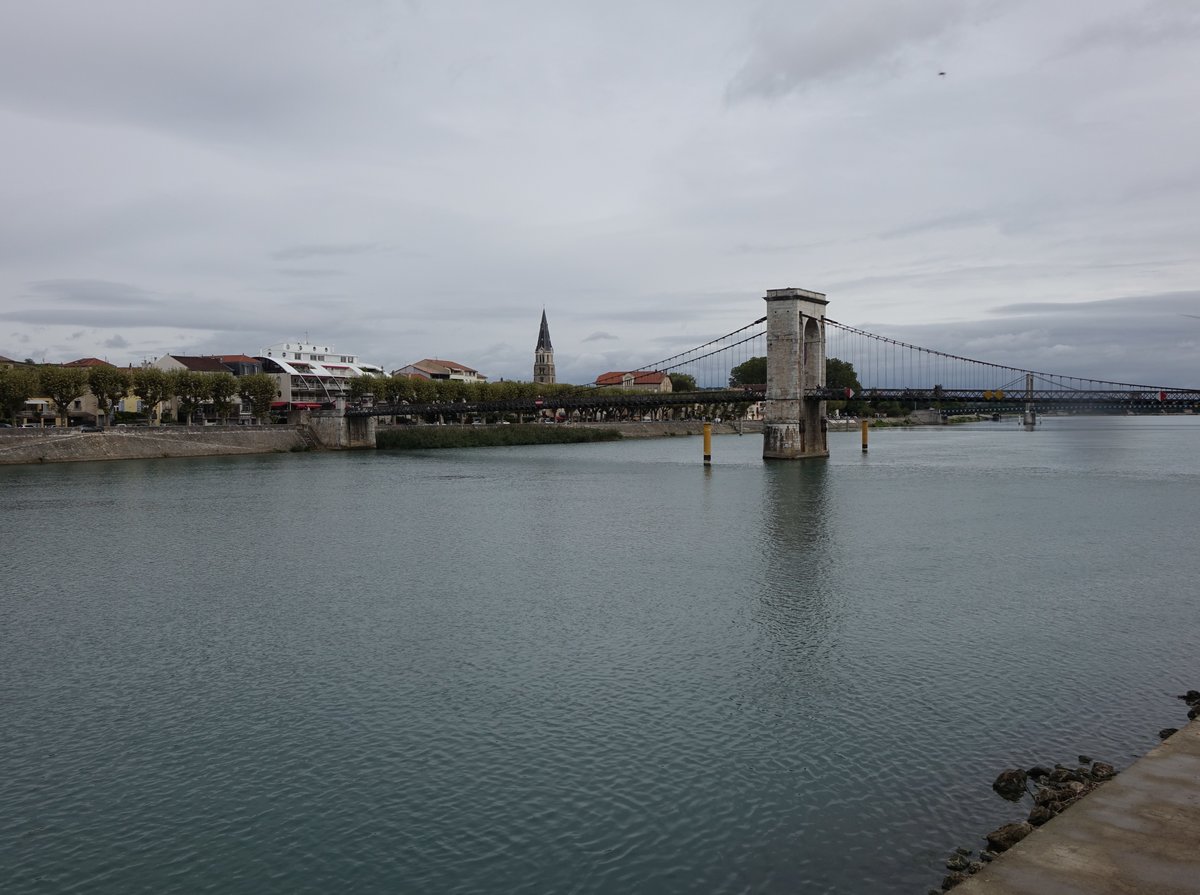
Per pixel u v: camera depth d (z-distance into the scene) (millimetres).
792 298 121625
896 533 58375
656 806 21094
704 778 22391
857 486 89312
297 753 24312
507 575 46250
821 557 50094
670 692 28234
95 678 30500
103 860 19391
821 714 26172
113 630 36375
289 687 29344
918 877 17906
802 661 31031
